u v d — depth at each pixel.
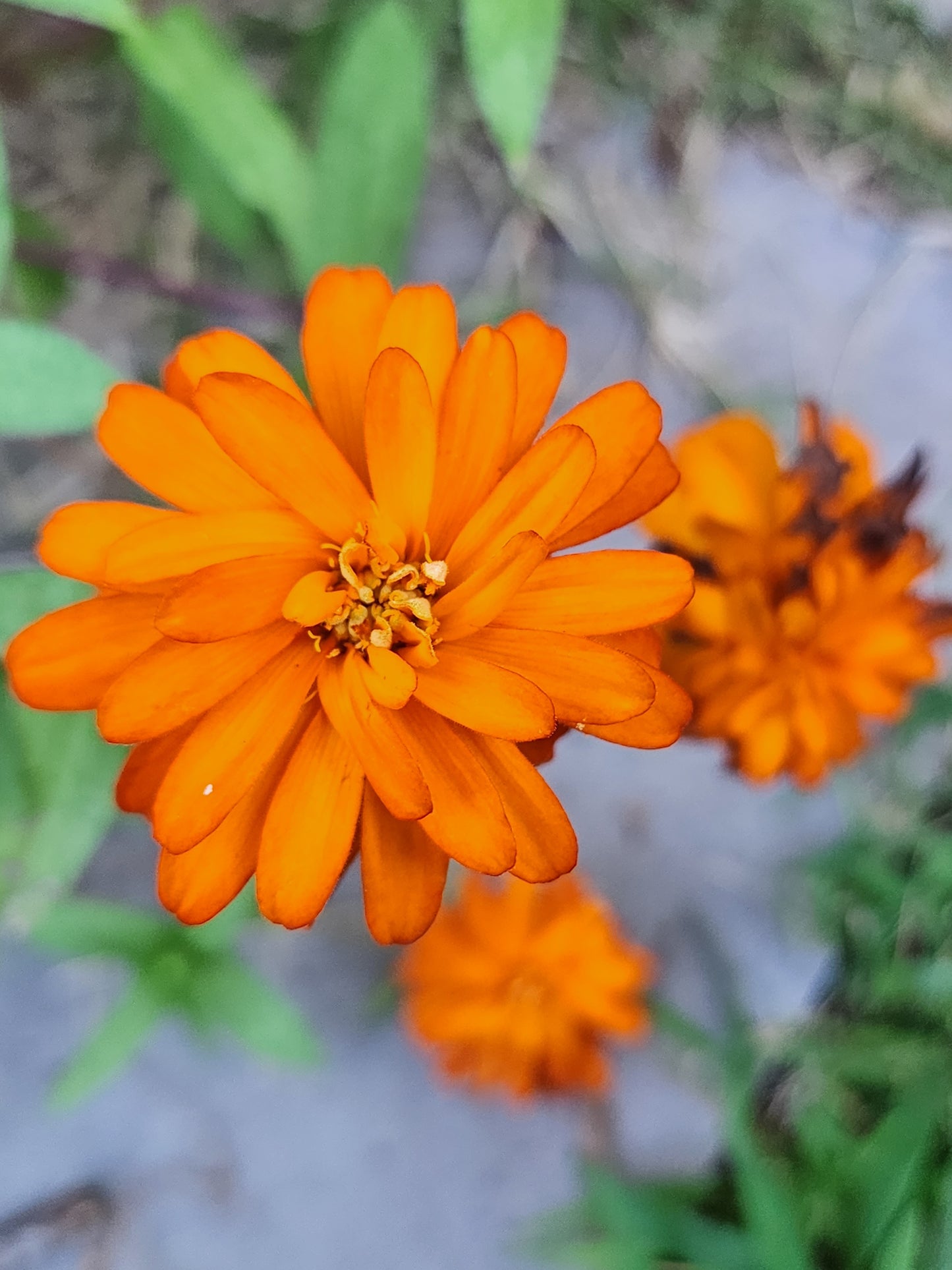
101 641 0.09
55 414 0.12
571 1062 0.17
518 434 0.10
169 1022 0.18
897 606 0.13
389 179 0.14
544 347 0.10
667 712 0.10
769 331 0.21
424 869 0.09
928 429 0.21
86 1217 0.18
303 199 0.14
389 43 0.14
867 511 0.13
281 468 0.09
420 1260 0.19
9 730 0.13
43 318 0.16
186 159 0.16
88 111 0.19
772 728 0.13
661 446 0.10
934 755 0.20
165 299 0.18
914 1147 0.16
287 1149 0.19
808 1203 0.18
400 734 0.09
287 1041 0.16
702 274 0.21
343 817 0.09
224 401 0.08
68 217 0.19
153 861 0.18
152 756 0.10
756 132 0.21
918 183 0.21
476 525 0.09
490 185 0.20
